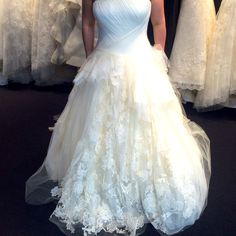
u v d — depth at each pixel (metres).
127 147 1.57
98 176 1.60
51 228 1.67
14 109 2.92
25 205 1.82
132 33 1.60
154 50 1.71
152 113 1.59
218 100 2.83
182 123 1.75
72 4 2.94
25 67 3.32
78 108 1.72
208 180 1.93
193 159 1.70
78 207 1.60
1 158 2.24
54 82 3.41
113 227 1.57
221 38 2.72
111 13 1.55
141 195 1.59
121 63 1.59
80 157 1.60
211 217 1.79
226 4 2.66
